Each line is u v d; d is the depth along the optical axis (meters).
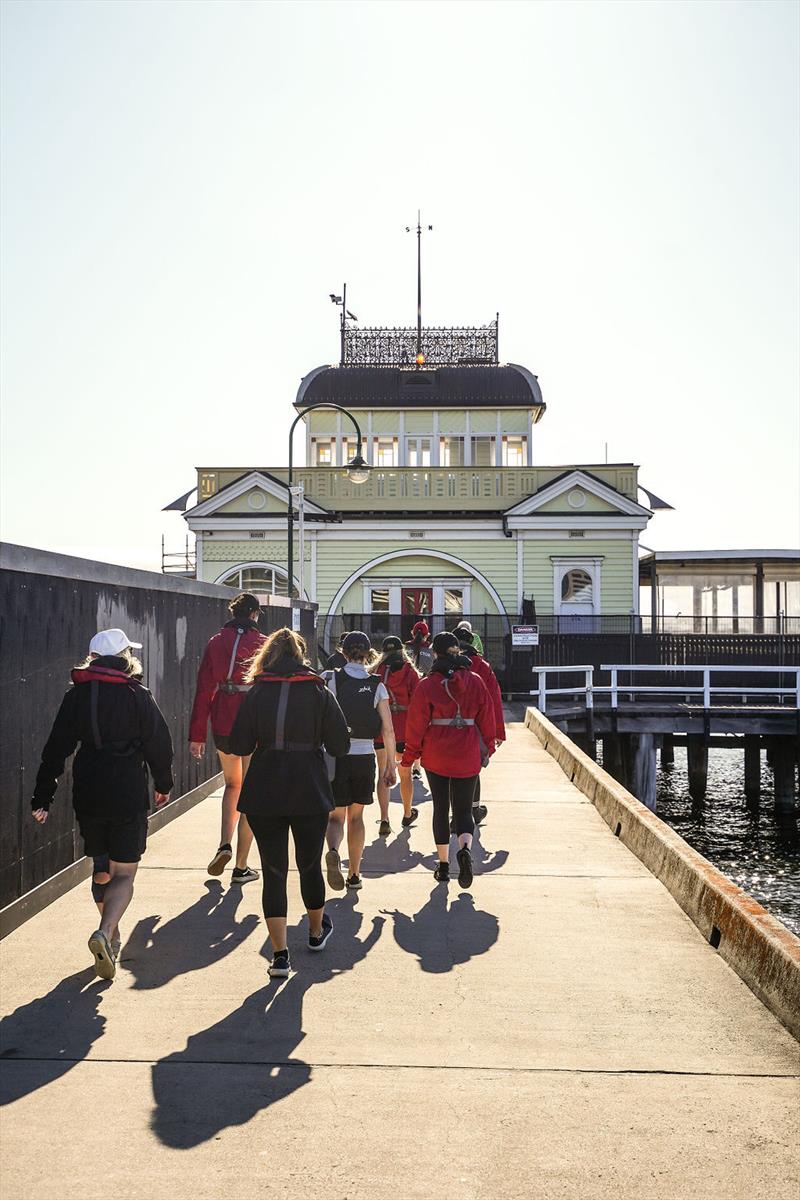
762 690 24.17
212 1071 4.49
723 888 6.73
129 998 5.36
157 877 8.02
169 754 5.89
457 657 8.03
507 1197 3.52
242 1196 3.51
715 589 35.72
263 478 33.59
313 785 5.86
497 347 43.06
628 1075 4.49
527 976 5.79
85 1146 3.84
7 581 6.44
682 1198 3.52
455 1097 4.27
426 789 13.41
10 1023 5.01
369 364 43.00
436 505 34.25
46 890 7.01
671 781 30.31
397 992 5.51
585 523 33.31
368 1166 3.71
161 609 10.14
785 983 5.18
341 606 33.97
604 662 29.89
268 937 6.48
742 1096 4.30
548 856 9.00
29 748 6.77
